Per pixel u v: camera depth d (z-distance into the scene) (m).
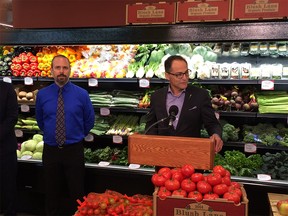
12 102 3.16
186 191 1.74
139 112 3.90
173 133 2.50
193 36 2.78
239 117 3.72
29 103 3.85
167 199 1.71
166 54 3.66
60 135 3.02
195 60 3.41
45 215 3.71
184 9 2.71
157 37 2.87
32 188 3.68
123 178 3.47
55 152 3.04
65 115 3.03
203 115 2.49
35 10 3.20
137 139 1.88
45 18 3.17
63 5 3.11
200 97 2.50
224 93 3.50
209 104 2.52
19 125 3.96
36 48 3.96
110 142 3.99
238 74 3.27
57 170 3.10
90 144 4.03
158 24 2.79
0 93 3.09
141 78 3.48
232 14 2.59
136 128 3.61
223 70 3.30
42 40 3.21
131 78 3.52
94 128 3.68
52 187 3.12
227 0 2.60
